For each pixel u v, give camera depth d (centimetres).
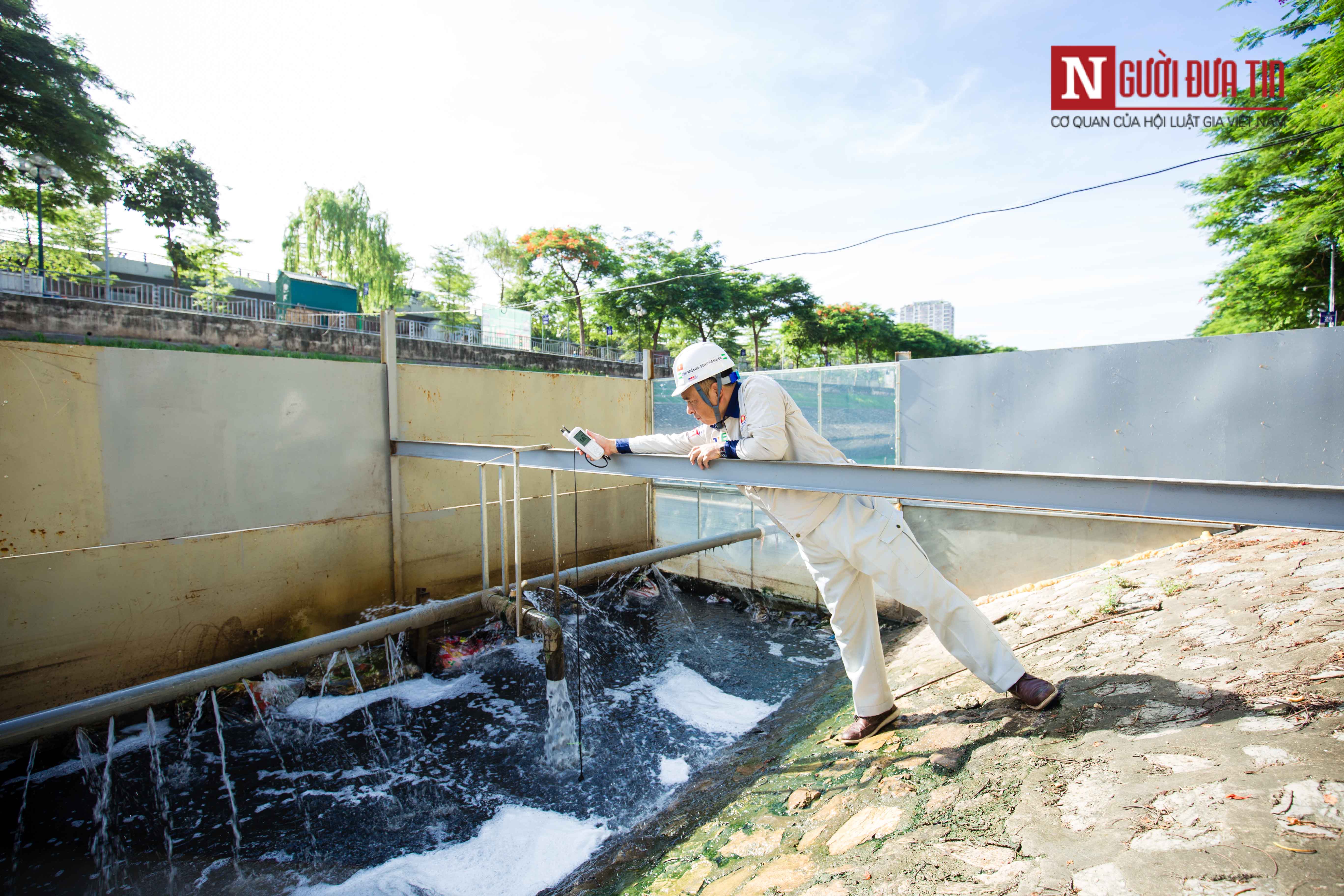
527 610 381
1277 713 183
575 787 329
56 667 364
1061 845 150
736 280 3812
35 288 1313
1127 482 166
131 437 390
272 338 1348
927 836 175
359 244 3023
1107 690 233
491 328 1922
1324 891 111
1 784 338
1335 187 1349
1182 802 152
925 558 229
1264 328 1717
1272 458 389
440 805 318
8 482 348
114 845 291
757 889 180
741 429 232
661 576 732
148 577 396
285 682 432
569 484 659
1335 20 1273
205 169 2556
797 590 618
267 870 272
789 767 281
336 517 488
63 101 1731
